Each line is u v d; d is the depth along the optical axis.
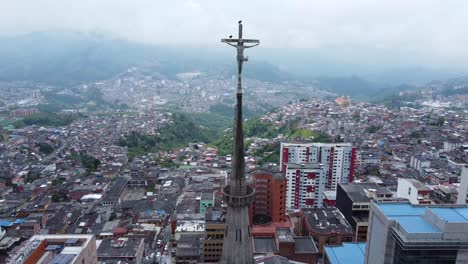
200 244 164.88
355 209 176.50
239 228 34.09
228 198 33.78
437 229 87.12
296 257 147.38
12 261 102.94
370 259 105.00
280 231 158.88
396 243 90.38
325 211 187.50
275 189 180.25
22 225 184.12
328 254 135.38
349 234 164.12
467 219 87.62
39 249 112.62
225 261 34.56
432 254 84.69
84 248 115.62
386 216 93.94
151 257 165.12
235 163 33.56
